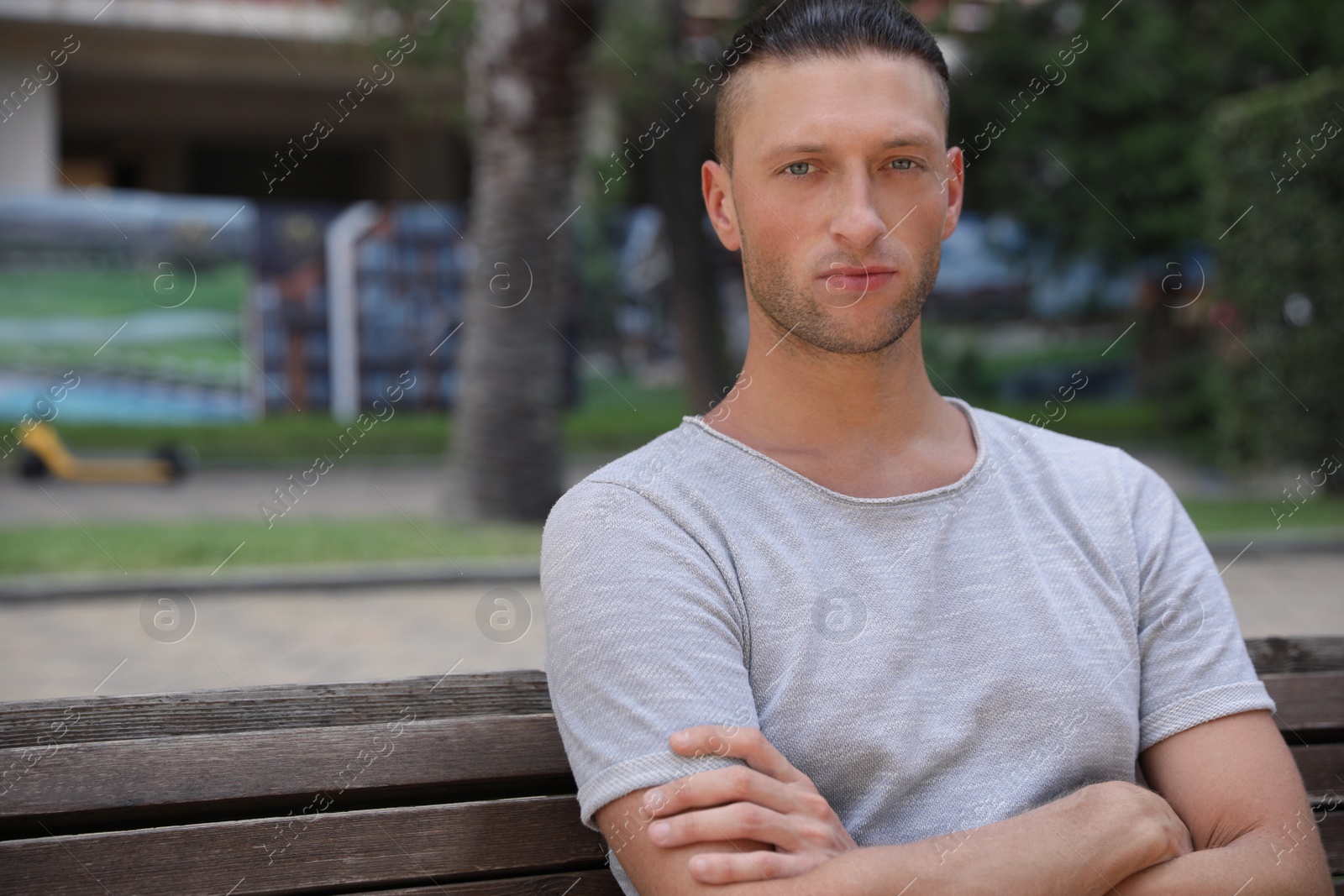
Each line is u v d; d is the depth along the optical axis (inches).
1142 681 58.2
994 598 55.6
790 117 56.6
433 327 498.0
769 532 55.1
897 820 53.4
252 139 730.8
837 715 52.9
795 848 48.5
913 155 56.8
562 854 56.9
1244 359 374.9
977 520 56.9
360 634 205.0
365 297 490.3
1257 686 57.1
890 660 53.6
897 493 58.0
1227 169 372.8
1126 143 498.3
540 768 57.5
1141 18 496.1
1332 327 346.3
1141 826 50.9
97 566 245.3
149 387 470.0
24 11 493.4
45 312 457.7
